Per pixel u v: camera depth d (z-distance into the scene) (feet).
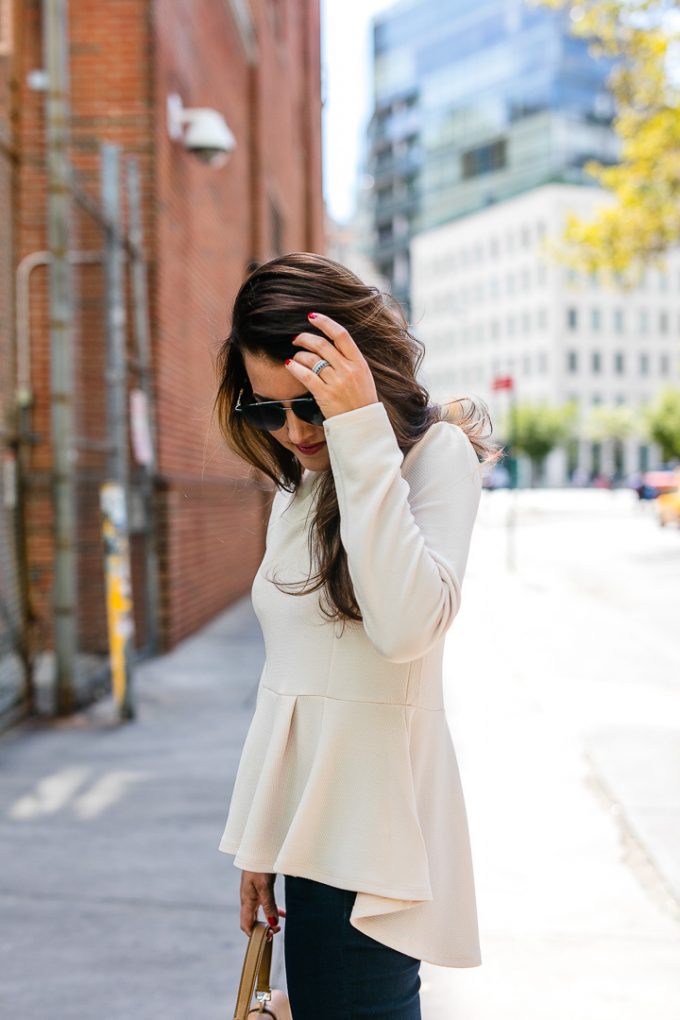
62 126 18.94
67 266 19.17
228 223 39.50
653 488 135.54
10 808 14.19
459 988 9.32
